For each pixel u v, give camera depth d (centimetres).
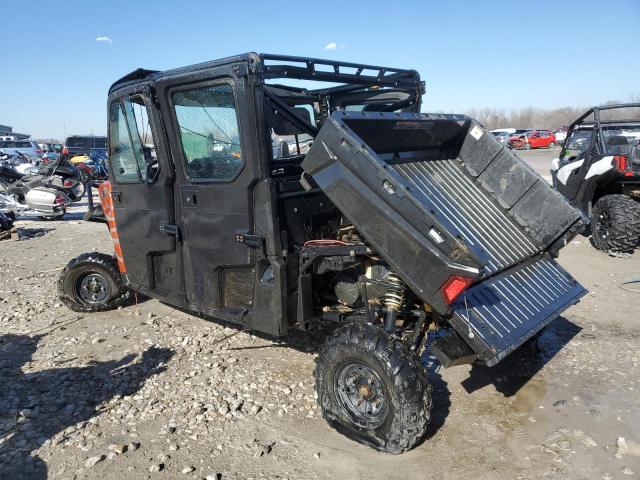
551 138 3541
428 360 436
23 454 321
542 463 303
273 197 355
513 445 321
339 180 318
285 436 336
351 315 379
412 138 404
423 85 490
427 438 332
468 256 271
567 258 741
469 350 312
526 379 404
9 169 1296
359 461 310
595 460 304
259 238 363
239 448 324
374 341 307
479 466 303
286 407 370
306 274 372
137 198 454
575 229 397
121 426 349
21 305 601
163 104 394
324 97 478
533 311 344
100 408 373
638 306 545
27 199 1179
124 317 561
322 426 347
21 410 370
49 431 345
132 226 468
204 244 403
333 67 396
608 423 341
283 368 429
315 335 495
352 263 353
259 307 381
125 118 439
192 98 377
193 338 495
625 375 403
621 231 725
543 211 405
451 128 430
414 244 292
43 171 1220
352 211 318
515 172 418
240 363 440
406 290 352
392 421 301
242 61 338
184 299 437
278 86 445
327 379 332
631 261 719
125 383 410
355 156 308
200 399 382
